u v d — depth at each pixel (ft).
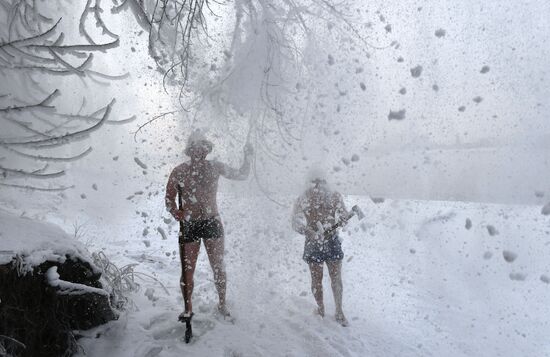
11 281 8.79
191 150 13.67
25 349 9.09
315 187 14.49
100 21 13.08
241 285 15.17
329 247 14.21
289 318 13.65
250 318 13.38
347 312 14.89
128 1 13.48
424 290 17.01
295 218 14.40
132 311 12.71
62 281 9.56
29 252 9.25
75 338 10.52
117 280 13.23
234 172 14.53
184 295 12.39
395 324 14.05
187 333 11.68
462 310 15.14
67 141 11.69
